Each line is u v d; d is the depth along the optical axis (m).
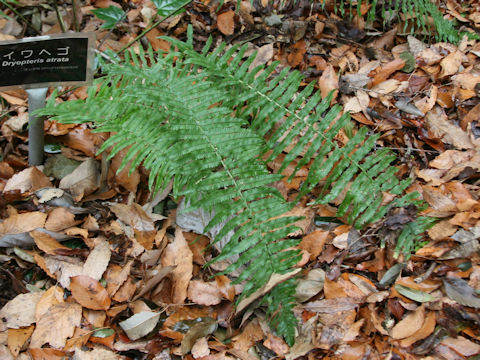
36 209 1.80
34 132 1.82
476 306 1.52
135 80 1.79
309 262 1.73
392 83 2.25
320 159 1.65
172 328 1.56
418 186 1.88
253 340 1.55
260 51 2.36
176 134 1.61
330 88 2.20
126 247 1.74
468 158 1.95
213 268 1.71
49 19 2.51
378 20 2.53
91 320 1.55
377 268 1.71
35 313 1.54
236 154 1.57
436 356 1.48
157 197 1.85
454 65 2.27
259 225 1.44
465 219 1.74
